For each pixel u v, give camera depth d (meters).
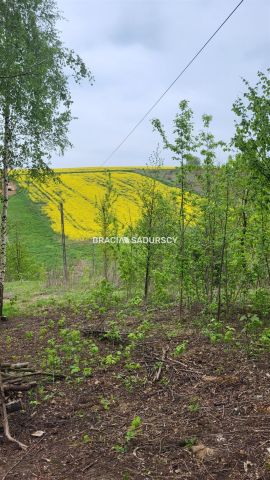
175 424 4.37
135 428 4.33
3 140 10.92
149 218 10.04
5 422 4.52
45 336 8.48
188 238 8.84
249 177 6.98
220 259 8.51
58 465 3.84
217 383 5.28
